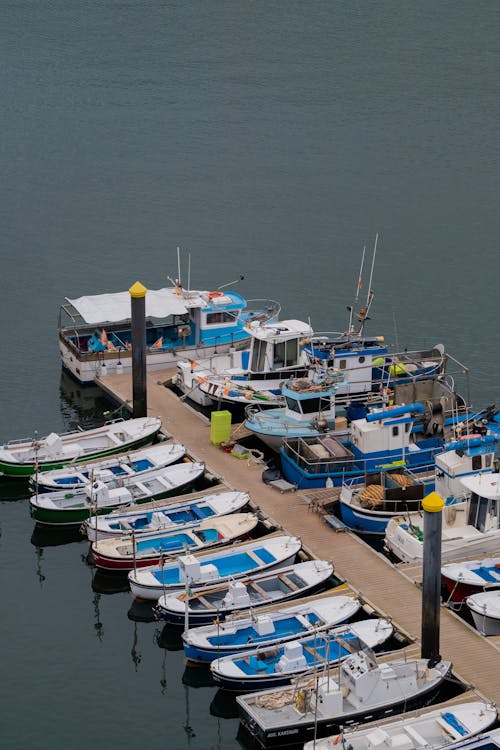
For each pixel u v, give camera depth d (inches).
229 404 2736.2
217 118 4904.0
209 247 3732.8
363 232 3828.7
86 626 2036.2
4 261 3636.8
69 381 2987.2
